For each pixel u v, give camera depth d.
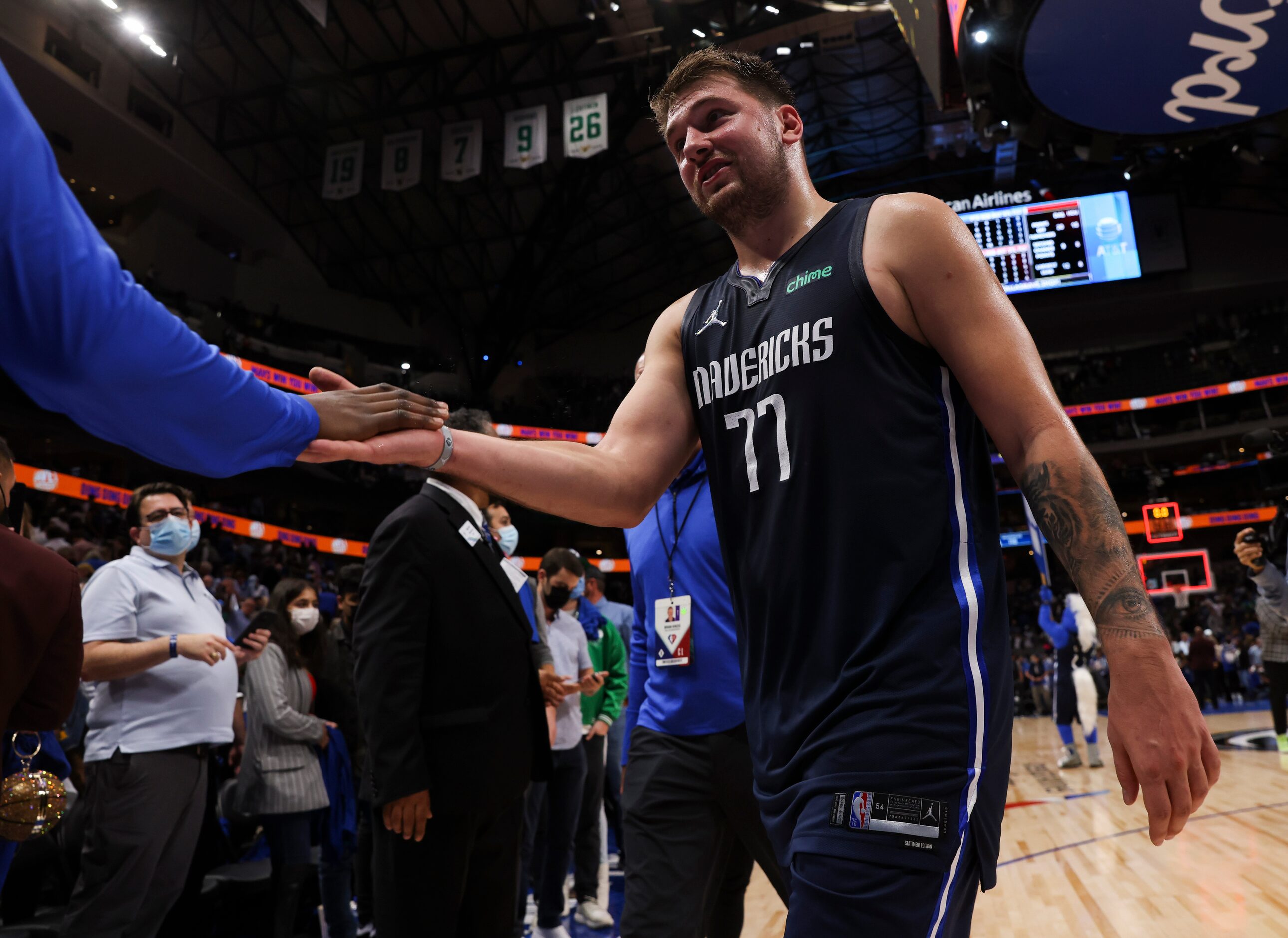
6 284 0.75
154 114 18.00
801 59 19.59
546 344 28.41
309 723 3.10
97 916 2.46
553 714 3.29
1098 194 22.75
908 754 0.93
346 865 3.12
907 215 1.06
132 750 2.57
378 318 24.31
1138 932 2.82
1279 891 3.13
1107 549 0.91
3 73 0.77
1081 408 25.81
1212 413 26.69
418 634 2.14
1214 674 13.43
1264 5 5.24
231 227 21.00
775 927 3.10
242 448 0.83
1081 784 6.23
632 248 24.59
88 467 17.17
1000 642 1.00
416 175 15.65
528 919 3.71
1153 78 6.10
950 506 1.01
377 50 17.12
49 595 1.31
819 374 1.05
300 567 17.77
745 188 1.17
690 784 1.86
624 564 25.44
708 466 1.21
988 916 3.16
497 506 3.58
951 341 1.02
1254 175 22.52
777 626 1.07
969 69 6.30
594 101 14.70
